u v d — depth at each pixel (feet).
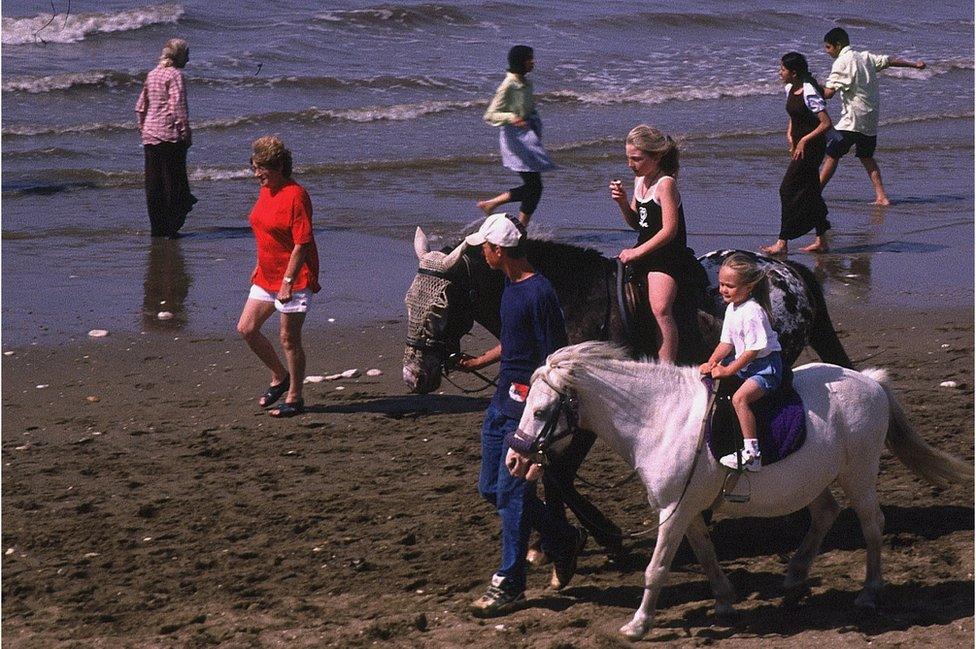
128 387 43.55
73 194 75.15
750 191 77.15
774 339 24.75
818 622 25.40
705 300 29.45
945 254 62.03
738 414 24.44
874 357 45.37
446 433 38.91
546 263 29.01
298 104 109.50
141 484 34.88
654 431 24.41
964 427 37.04
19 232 65.57
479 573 28.66
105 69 116.16
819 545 27.12
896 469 34.81
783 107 114.21
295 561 29.66
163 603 27.48
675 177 29.07
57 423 39.99
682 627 25.53
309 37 138.82
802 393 25.53
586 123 104.42
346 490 34.19
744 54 148.15
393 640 25.05
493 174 82.43
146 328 50.03
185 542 30.96
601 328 28.81
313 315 52.03
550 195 76.13
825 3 200.75
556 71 131.13
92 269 58.75
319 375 44.98
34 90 108.37
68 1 134.51
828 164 67.26
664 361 27.61
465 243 28.86
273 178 39.50
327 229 66.85
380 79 119.44
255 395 42.83
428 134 97.25
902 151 92.68
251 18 147.33
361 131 98.37
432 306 29.22
